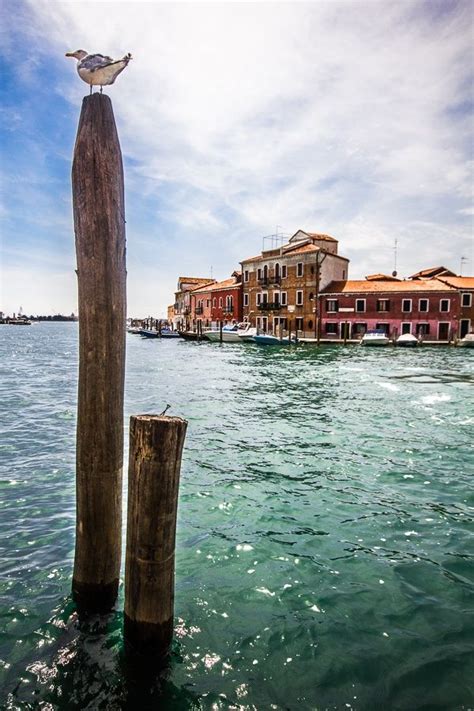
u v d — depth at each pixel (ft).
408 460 24.21
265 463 23.57
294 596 12.07
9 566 13.08
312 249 151.64
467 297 136.26
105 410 9.83
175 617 11.00
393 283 148.36
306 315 154.81
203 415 35.96
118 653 9.66
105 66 9.53
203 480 20.95
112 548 10.52
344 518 17.11
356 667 9.55
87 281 9.55
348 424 32.76
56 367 79.15
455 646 10.21
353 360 91.09
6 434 28.71
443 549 14.84
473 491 19.90
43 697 8.66
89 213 9.45
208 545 14.80
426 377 62.39
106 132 9.58
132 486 8.82
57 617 10.70
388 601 11.94
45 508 17.17
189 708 8.48
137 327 296.71
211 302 194.39
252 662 9.64
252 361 90.02
